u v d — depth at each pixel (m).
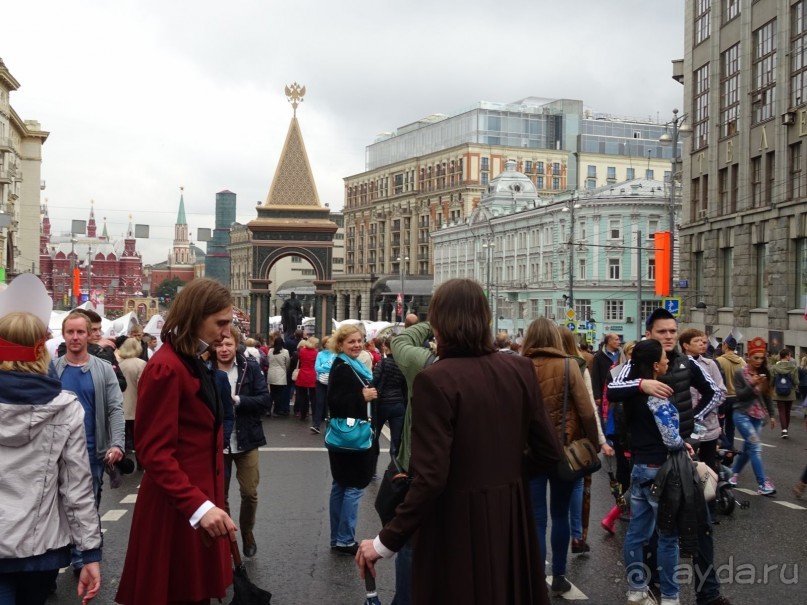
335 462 9.29
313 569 8.73
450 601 4.30
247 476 9.13
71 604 7.71
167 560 4.86
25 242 91.50
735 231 41.84
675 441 7.09
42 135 91.38
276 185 60.66
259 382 9.16
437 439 4.26
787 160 37.38
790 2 37.19
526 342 8.21
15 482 4.70
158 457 4.74
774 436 21.27
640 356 7.32
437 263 107.31
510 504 4.46
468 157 116.62
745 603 7.71
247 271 165.00
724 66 43.75
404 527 4.24
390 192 134.88
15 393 4.66
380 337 20.97
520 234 86.31
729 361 13.93
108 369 8.98
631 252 74.00
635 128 123.94
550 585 8.16
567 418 7.91
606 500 12.33
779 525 10.64
